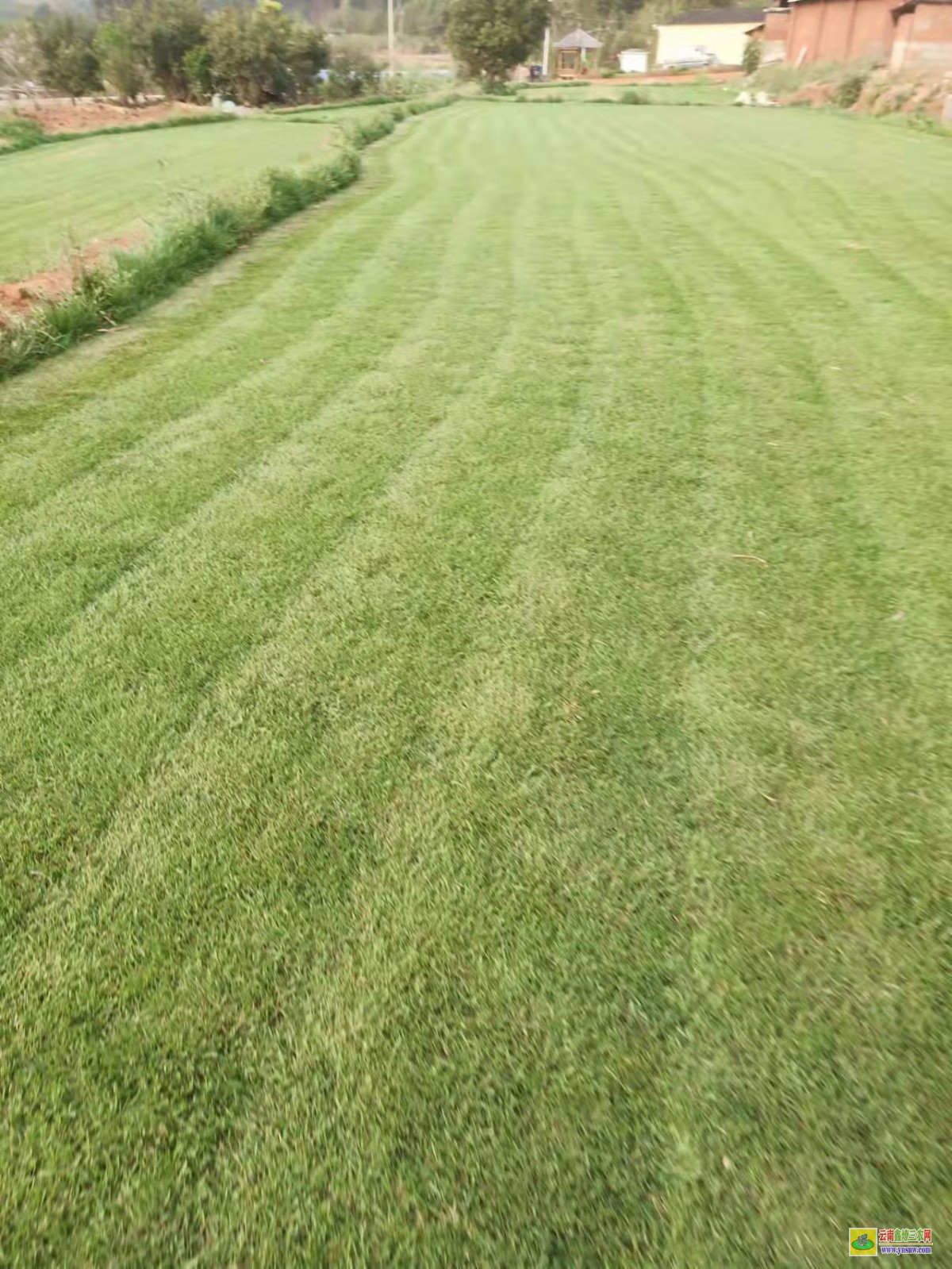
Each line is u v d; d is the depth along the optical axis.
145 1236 1.26
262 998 1.57
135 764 2.10
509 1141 1.36
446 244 7.61
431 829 1.92
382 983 1.59
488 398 4.31
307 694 2.34
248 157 15.34
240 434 3.94
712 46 50.22
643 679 2.37
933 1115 1.39
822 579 2.80
